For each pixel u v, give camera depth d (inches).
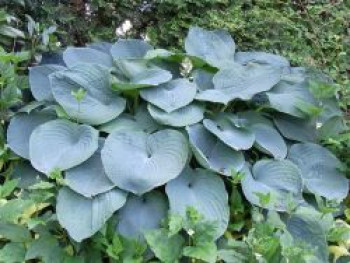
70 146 51.8
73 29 75.9
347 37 80.3
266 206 50.1
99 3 76.5
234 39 74.6
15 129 54.6
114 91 56.3
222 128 55.4
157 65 61.1
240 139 53.6
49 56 65.3
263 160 54.6
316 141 59.5
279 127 58.9
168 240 46.2
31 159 50.4
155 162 50.5
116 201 47.6
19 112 55.5
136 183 48.4
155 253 45.1
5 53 57.1
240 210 50.9
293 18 81.3
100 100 55.6
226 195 50.1
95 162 50.9
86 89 55.4
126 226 48.3
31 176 52.4
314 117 58.7
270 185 52.6
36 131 52.0
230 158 52.7
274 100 57.6
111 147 50.6
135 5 78.3
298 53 76.4
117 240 46.1
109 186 48.4
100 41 74.3
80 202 47.9
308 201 54.7
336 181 56.0
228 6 79.0
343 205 56.1
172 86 57.1
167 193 48.9
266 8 81.4
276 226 47.6
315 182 55.6
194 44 66.6
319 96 58.7
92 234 45.8
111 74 57.8
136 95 56.8
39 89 58.2
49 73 59.4
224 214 49.4
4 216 44.6
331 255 50.6
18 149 53.0
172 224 44.7
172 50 74.2
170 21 77.2
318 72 66.2
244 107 60.6
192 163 53.5
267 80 58.5
